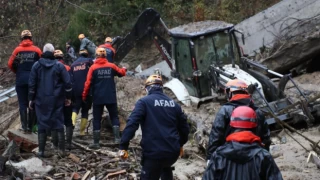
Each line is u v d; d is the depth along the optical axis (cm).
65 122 966
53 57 894
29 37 999
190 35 1239
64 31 2319
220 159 453
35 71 883
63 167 856
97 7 2466
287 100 1113
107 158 912
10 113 1408
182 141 648
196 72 1237
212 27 1271
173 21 2500
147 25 1495
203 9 2411
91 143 1020
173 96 1273
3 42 1525
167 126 620
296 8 1808
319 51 1644
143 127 619
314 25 1780
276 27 1812
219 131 531
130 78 1638
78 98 1064
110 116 1005
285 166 838
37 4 1659
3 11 1591
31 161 846
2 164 802
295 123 1066
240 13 2367
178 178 822
